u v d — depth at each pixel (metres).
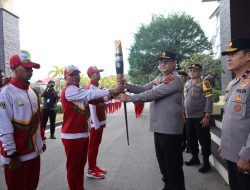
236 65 3.42
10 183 3.60
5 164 3.57
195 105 6.55
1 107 3.44
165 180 5.00
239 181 3.31
